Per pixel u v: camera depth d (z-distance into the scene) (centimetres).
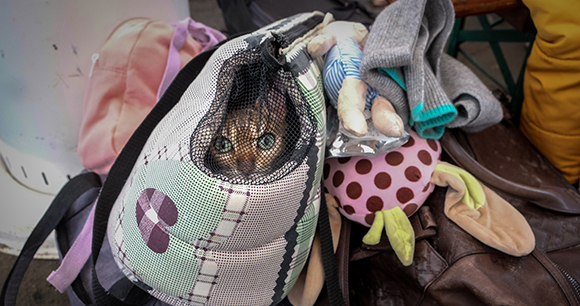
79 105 94
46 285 121
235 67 62
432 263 79
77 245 83
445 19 73
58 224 93
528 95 103
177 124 63
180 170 57
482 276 74
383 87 71
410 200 78
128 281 78
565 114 94
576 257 86
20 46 81
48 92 89
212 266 61
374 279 90
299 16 86
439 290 77
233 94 63
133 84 92
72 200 88
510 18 106
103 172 99
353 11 121
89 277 85
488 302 73
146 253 63
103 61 90
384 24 73
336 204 83
